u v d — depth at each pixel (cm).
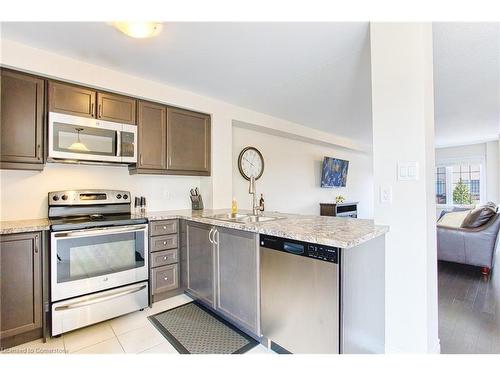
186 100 302
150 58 226
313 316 151
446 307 244
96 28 183
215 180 331
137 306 236
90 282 212
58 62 219
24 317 186
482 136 596
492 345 184
